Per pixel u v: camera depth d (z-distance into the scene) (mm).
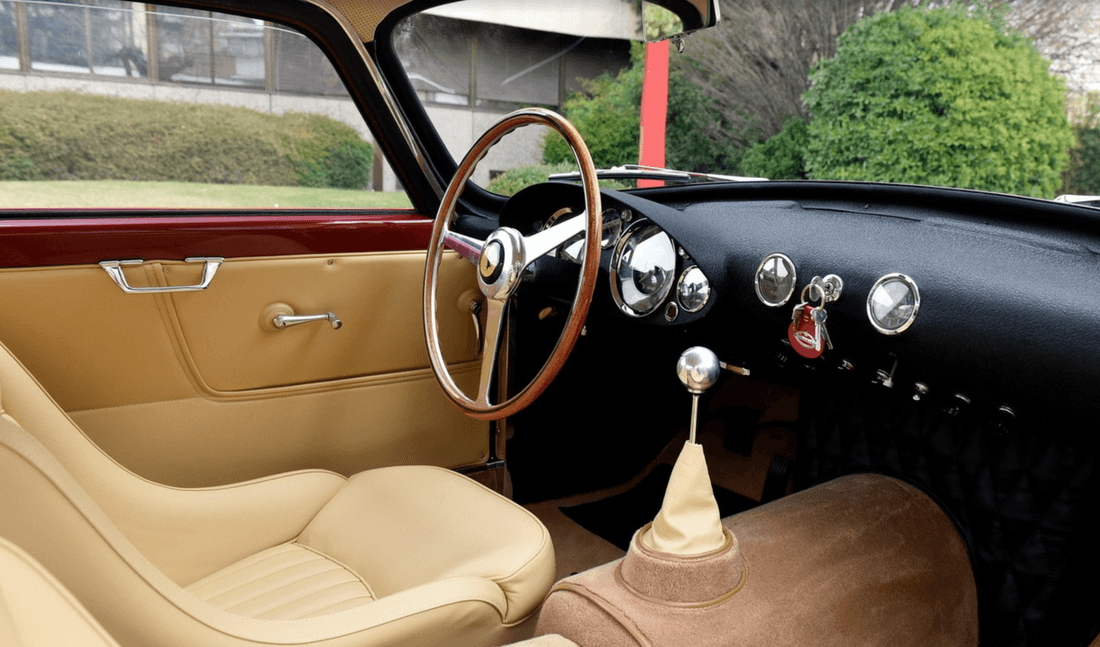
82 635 619
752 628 813
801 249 1299
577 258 1505
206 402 1496
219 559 1262
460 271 1771
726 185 1693
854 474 1481
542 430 1896
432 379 1783
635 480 2029
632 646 760
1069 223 1179
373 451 1725
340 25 1709
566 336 1174
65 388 1352
